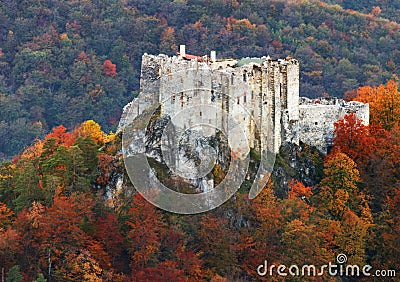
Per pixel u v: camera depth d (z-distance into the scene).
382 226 170.38
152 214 162.25
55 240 158.00
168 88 174.50
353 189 175.88
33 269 155.62
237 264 159.75
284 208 167.00
